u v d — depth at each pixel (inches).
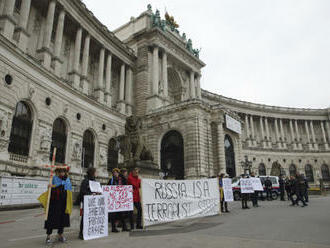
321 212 599.8
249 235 361.7
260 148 2997.0
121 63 1921.8
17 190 811.4
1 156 882.8
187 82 2321.6
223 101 3011.8
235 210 727.1
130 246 311.7
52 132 1180.5
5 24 987.9
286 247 285.0
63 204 352.8
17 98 986.1
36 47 1323.8
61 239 348.8
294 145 3208.7
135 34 2043.6
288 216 550.6
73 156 1263.5
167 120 1722.4
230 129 1833.2
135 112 1910.7
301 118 3348.9
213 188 644.1
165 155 1711.4
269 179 1158.3
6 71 941.8
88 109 1430.9
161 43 2017.7
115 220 439.5
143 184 500.1
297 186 789.9
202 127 1632.6
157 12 2095.2
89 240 361.7
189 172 1540.4
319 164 3203.7
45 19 1395.2
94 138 1478.8
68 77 1414.9
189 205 572.4
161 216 512.4
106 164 1512.1
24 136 1024.2
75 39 1578.5
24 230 446.3
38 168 1024.2
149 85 1932.8
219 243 312.0
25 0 1109.7
